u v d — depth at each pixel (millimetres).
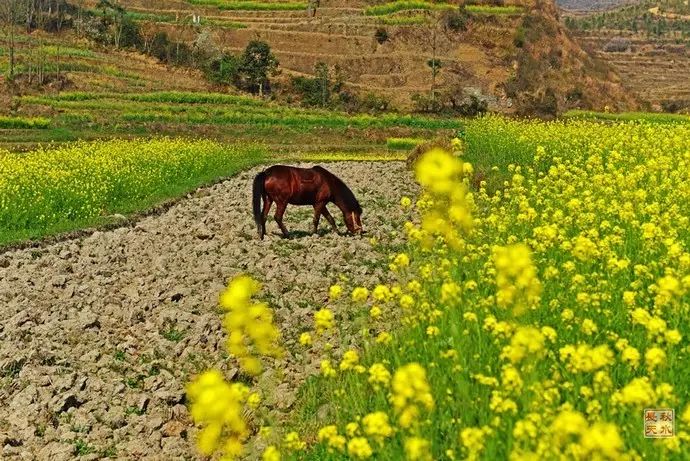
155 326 12039
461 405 6273
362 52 97688
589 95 99500
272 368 10172
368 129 61219
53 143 43906
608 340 7527
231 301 7848
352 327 11008
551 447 5004
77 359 10758
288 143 55812
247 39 100062
